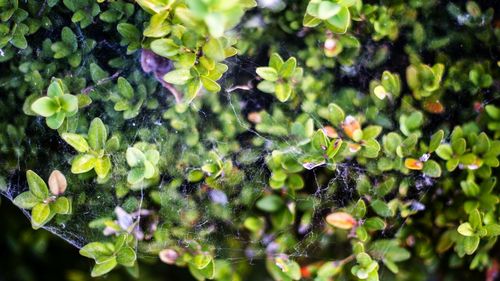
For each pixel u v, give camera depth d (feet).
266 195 1.54
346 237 1.56
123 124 1.48
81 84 1.48
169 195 1.49
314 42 1.53
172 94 1.50
